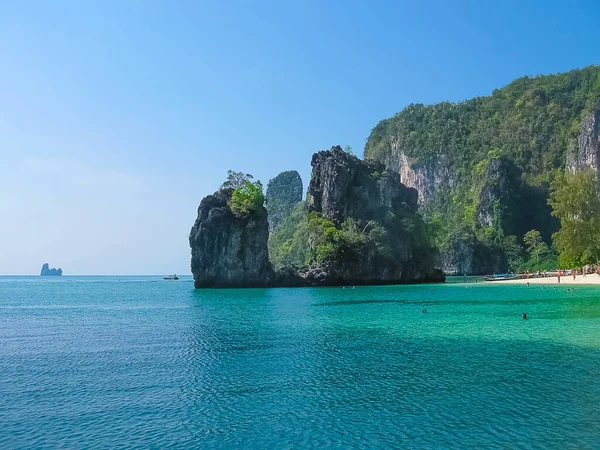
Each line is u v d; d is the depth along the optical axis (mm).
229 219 97375
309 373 20328
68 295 89188
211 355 24500
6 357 25078
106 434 13945
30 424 14812
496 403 15820
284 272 102000
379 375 19703
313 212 115562
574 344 25406
